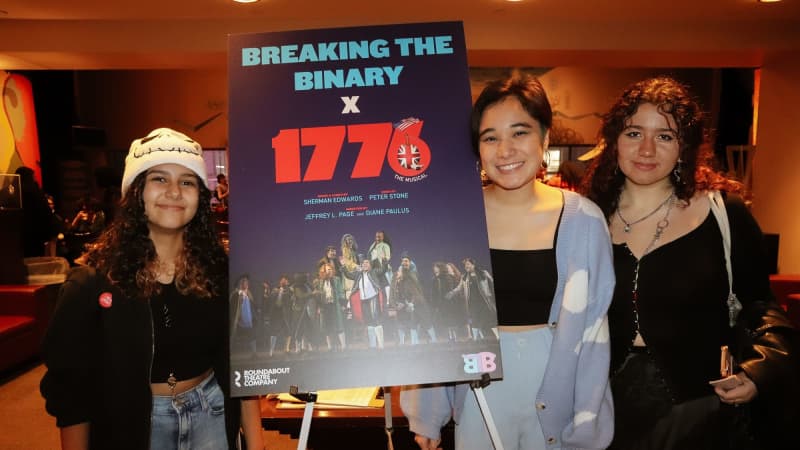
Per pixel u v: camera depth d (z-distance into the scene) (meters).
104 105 11.44
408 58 1.32
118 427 1.22
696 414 1.34
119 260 1.23
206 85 11.45
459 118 1.30
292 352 1.18
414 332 1.20
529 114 1.29
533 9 5.03
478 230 1.25
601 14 5.18
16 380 3.95
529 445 1.39
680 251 1.39
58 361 1.19
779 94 5.88
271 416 1.70
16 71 6.93
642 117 1.41
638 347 1.41
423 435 1.47
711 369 1.36
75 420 1.21
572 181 3.21
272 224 1.23
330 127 1.28
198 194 1.29
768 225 5.98
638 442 1.37
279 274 1.21
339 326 1.20
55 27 5.33
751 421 1.33
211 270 1.34
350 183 1.26
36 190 6.03
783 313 1.36
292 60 1.31
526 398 1.38
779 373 1.24
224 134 11.55
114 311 1.23
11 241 4.56
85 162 10.60
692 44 5.48
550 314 1.38
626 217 1.51
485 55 5.75
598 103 11.12
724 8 5.00
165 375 1.29
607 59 5.93
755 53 5.62
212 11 5.03
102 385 1.24
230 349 1.18
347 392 1.85
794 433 1.26
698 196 1.45
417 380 1.18
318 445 1.75
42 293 4.30
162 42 5.36
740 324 1.38
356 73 1.31
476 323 1.21
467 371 1.19
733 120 9.05
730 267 1.39
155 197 1.23
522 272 1.37
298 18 5.27
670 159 1.40
